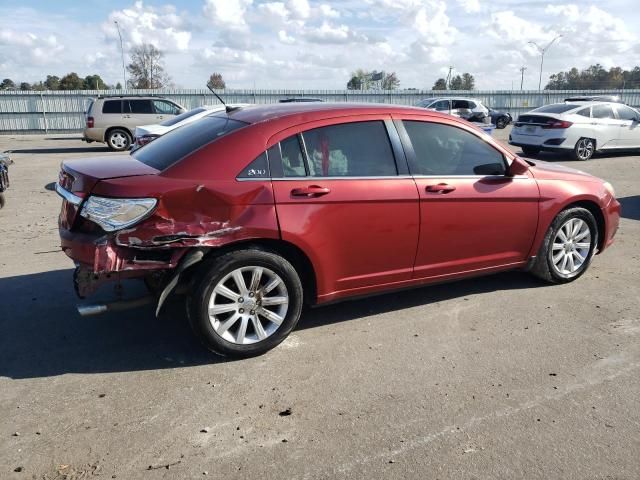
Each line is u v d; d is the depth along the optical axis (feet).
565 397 10.98
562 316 14.94
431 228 14.20
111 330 14.23
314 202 12.62
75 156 57.98
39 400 10.97
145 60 165.48
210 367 12.31
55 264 19.74
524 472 8.80
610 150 50.85
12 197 33.78
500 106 121.90
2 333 14.05
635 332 13.93
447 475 8.74
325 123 13.14
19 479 8.68
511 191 15.31
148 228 11.32
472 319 14.79
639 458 9.14
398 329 14.21
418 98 117.80
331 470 8.88
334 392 11.23
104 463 9.08
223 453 9.32
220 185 11.84
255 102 109.09
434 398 10.96
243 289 12.35
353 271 13.56
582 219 17.10
